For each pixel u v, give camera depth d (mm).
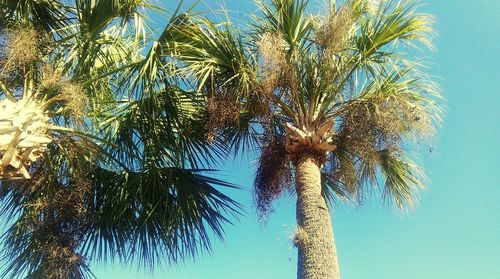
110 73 7086
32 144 5637
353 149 7355
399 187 8016
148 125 7609
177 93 7637
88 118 7344
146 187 7574
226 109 6977
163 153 7676
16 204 7277
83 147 6906
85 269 6973
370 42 7191
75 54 7094
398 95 6945
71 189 6945
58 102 6539
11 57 6137
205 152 7844
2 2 6828
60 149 6969
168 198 7598
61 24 7410
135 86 7242
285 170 7484
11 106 5695
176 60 7219
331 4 6941
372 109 6934
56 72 6383
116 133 7734
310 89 7215
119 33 7648
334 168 7859
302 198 6617
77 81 6902
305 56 7309
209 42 7184
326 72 7031
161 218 7504
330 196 8477
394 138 6785
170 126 7633
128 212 7508
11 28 6648
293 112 7250
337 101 7305
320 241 6219
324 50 6910
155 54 7215
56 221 6840
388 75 7230
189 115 7836
